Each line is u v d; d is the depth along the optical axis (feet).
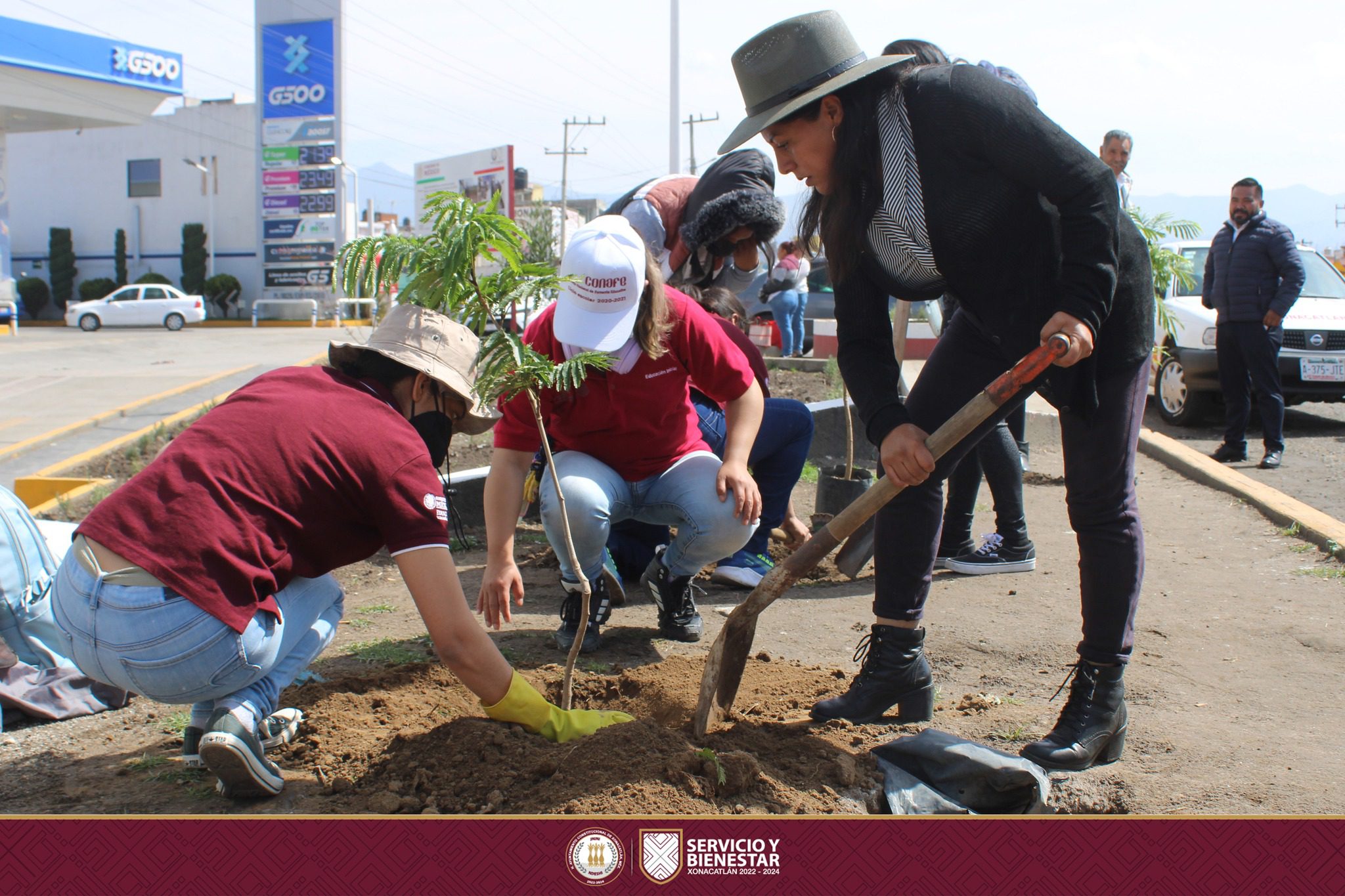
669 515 12.25
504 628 13.32
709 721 9.43
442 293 9.00
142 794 8.45
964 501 15.98
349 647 12.50
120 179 133.90
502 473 10.99
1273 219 25.61
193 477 7.59
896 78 8.53
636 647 12.57
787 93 8.61
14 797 8.50
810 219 9.59
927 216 8.41
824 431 25.52
